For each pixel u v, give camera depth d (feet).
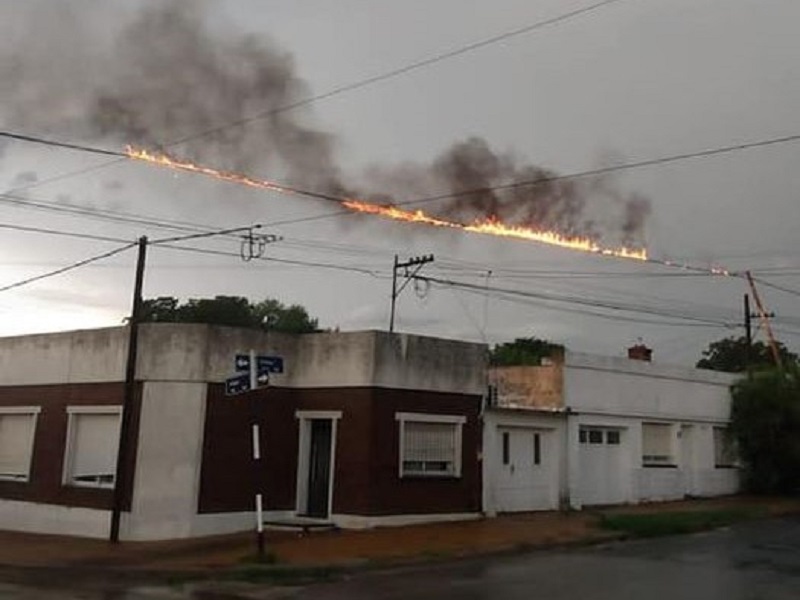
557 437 88.79
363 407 73.72
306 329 183.42
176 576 52.19
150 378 72.02
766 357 192.85
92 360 77.97
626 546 64.23
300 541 64.85
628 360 98.37
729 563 55.16
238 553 59.57
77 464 77.46
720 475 109.50
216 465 71.87
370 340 74.33
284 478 75.87
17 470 83.05
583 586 46.75
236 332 74.13
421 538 65.51
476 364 81.46
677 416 103.91
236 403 73.67
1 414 85.30
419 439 76.84
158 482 70.38
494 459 82.23
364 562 54.60
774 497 106.63
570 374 90.99
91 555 60.34
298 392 77.41
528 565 54.85
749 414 110.11
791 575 50.34
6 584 49.80
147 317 173.78
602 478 94.22
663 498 100.63
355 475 73.15
